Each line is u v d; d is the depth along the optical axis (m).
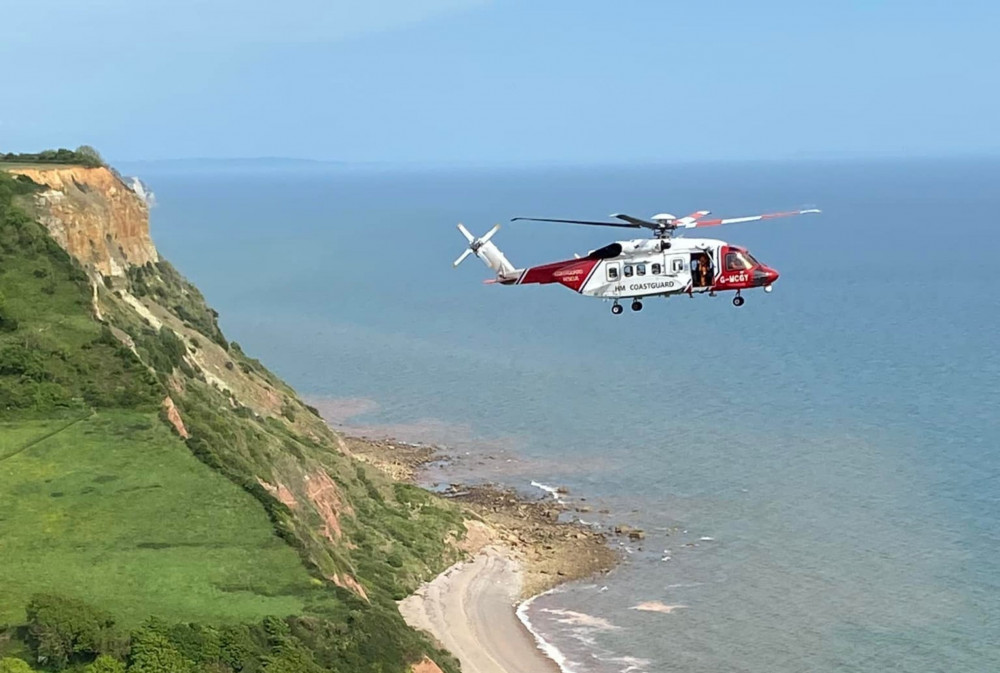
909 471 80.06
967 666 53.25
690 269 46.84
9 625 35.94
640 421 97.25
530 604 61.56
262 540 44.53
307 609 40.88
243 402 70.62
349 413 103.19
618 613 60.38
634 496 78.31
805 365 117.00
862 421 93.69
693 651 55.88
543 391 110.00
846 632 57.06
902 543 67.38
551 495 79.31
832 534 69.44
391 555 63.56
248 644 36.69
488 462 87.31
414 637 47.25
